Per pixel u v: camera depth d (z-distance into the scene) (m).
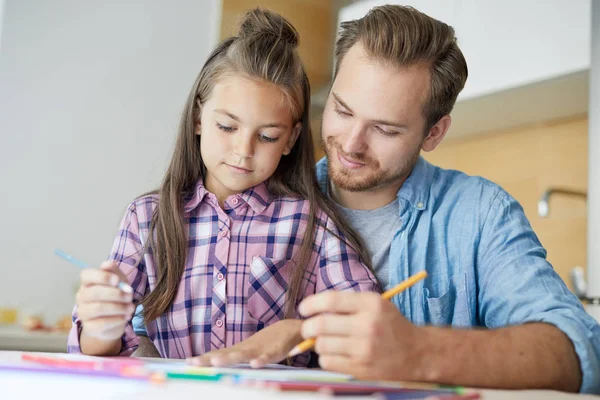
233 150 1.21
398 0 2.56
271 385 0.62
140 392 0.60
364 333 0.73
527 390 0.81
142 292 1.29
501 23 2.35
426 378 0.76
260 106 1.19
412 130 1.23
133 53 3.12
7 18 2.94
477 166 2.84
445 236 1.31
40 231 2.94
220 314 1.26
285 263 1.30
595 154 1.88
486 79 2.38
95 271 0.94
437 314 1.27
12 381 0.65
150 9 3.15
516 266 1.16
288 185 1.37
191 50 3.21
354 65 1.21
